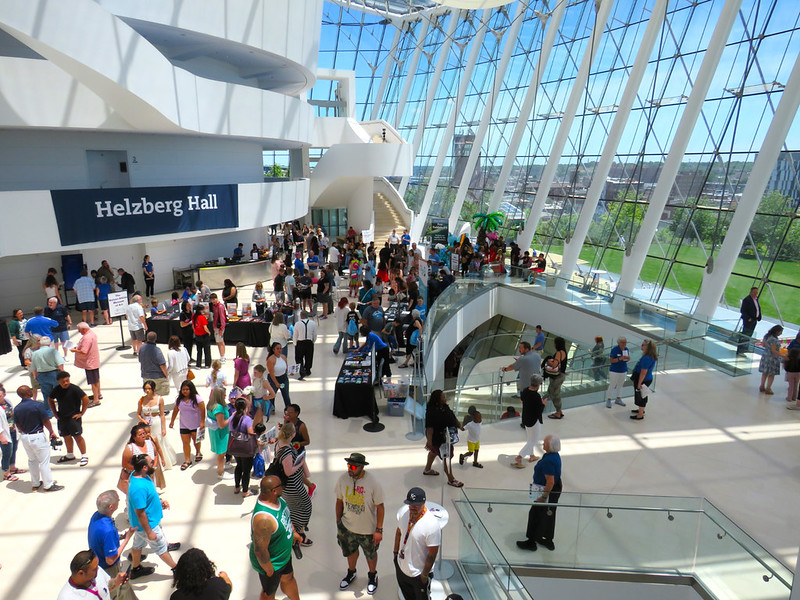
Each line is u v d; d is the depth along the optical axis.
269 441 7.38
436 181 34.31
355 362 10.57
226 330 13.66
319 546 6.36
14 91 13.88
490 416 10.64
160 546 5.67
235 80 22.56
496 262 22.02
